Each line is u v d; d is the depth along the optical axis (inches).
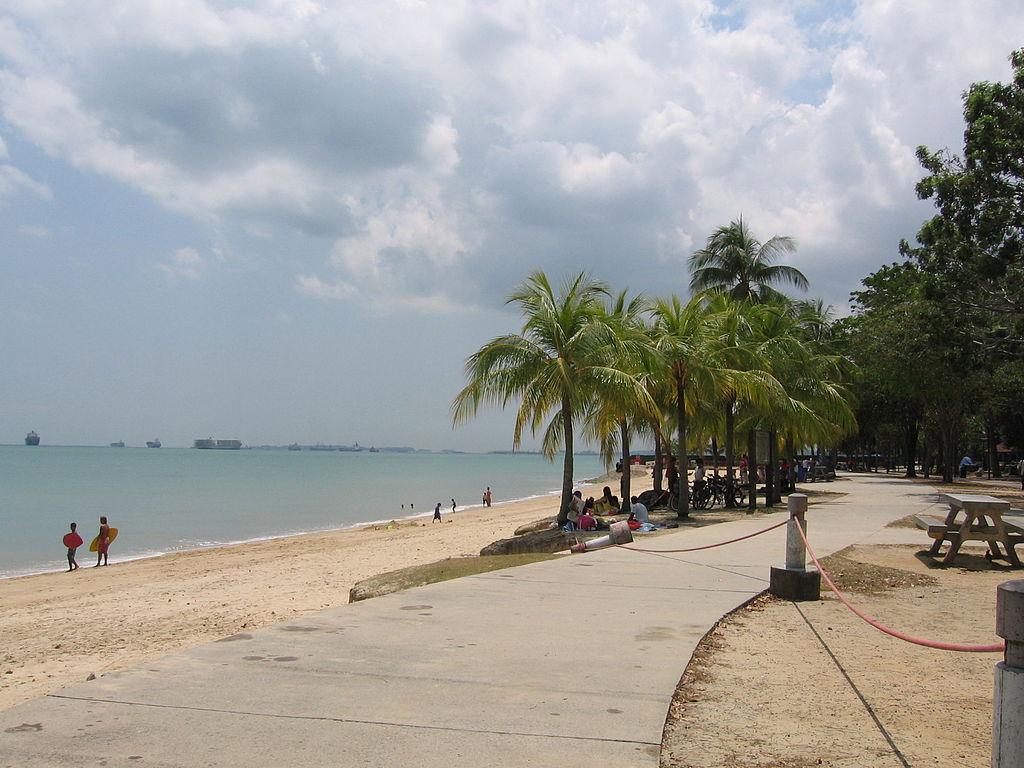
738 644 278.4
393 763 160.1
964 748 183.9
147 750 164.1
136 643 470.3
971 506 480.7
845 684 232.8
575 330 835.4
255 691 204.8
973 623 323.3
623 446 1095.0
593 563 467.2
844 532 666.8
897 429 3093.0
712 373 928.3
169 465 6683.1
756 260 1712.6
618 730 182.2
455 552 961.5
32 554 1256.8
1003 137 991.6
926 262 1170.0
